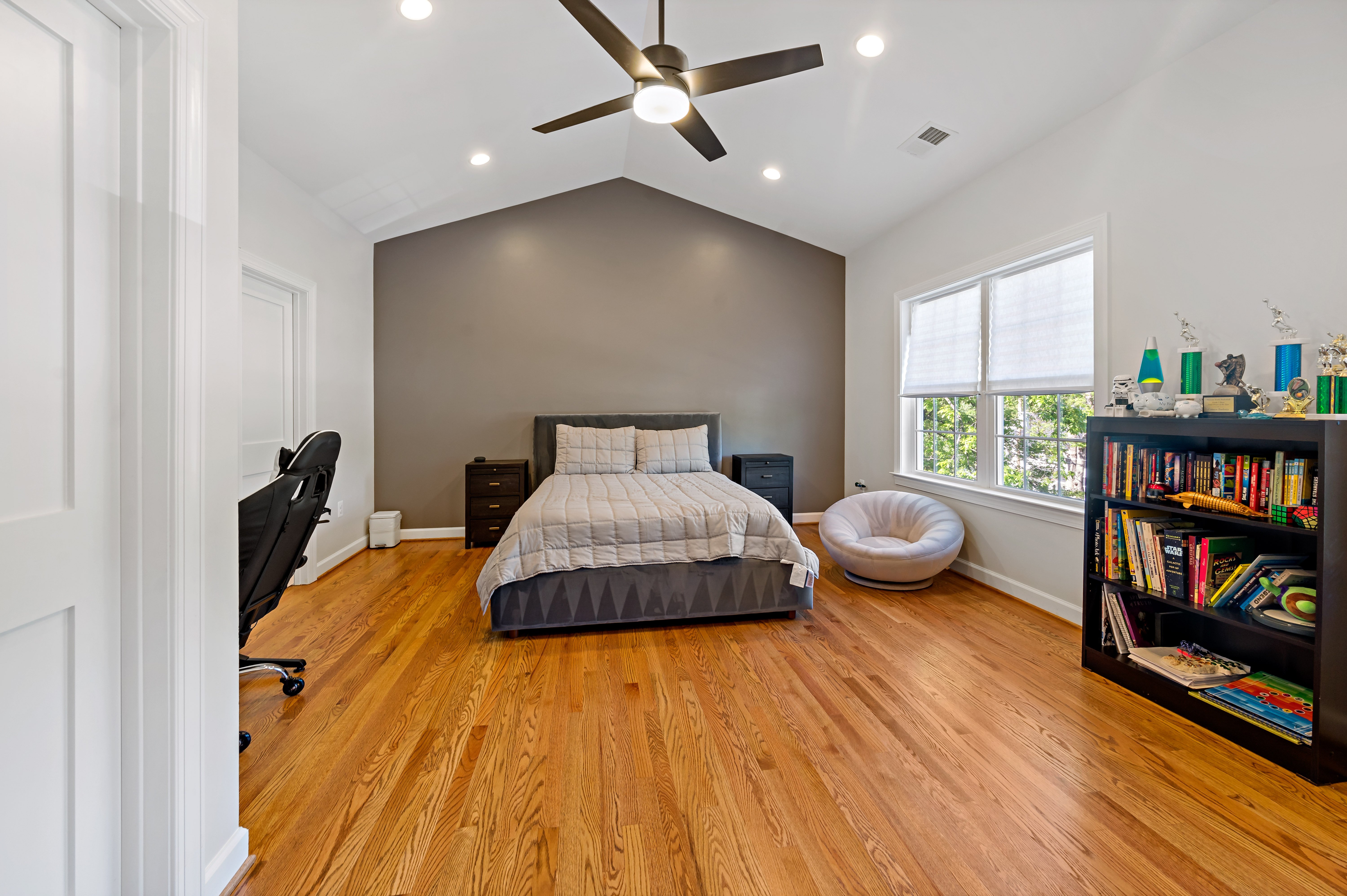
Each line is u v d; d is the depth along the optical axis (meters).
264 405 3.19
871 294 4.77
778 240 5.17
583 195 4.90
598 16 1.77
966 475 3.81
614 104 2.32
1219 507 1.87
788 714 1.95
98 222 1.00
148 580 1.06
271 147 2.98
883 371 4.58
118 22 1.02
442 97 3.01
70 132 0.95
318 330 3.66
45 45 0.91
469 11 2.45
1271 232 1.96
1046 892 1.22
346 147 3.18
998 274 3.36
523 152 3.87
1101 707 1.99
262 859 1.30
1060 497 3.04
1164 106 2.31
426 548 4.40
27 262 0.88
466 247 4.73
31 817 0.91
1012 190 3.13
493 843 1.35
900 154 3.40
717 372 5.12
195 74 1.10
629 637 2.66
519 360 4.83
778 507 4.85
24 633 0.90
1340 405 1.64
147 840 1.07
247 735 1.75
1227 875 1.26
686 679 2.22
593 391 4.95
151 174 1.05
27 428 0.89
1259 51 1.98
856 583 3.47
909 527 3.68
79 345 0.97
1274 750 1.66
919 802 1.50
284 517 1.78
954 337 3.82
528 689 2.13
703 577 2.77
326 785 1.57
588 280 4.92
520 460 4.70
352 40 2.45
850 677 2.23
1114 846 1.35
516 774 1.62
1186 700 1.91
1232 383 1.98
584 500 3.13
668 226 5.02
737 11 2.62
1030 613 2.95
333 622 2.85
